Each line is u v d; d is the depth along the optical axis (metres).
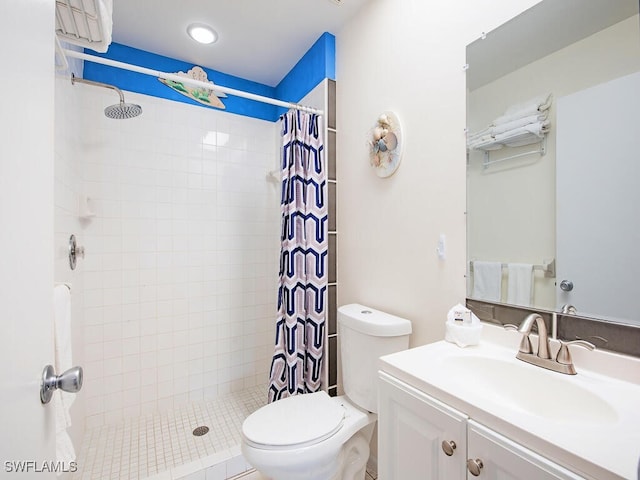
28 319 0.46
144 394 1.96
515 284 0.97
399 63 1.38
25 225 0.46
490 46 1.03
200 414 1.97
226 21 1.71
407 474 0.83
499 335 1.00
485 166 1.05
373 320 1.30
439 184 1.21
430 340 1.24
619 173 0.76
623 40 0.76
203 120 2.15
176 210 2.06
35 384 0.49
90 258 1.80
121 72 1.90
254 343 2.35
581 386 0.73
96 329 1.82
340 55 1.77
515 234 0.97
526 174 0.95
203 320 2.15
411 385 0.82
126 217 1.90
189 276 2.10
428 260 1.25
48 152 0.55
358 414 1.31
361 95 1.61
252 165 2.34
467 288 1.10
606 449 0.51
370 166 1.55
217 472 1.46
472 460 0.64
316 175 1.76
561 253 0.87
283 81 2.33
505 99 1.00
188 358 2.10
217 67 2.18
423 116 1.27
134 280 1.93
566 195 0.86
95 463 1.51
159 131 2.01
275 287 2.43
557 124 0.88
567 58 0.86
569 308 0.84
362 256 1.62
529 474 0.55
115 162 1.87
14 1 0.42
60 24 1.04
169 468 1.48
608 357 0.77
